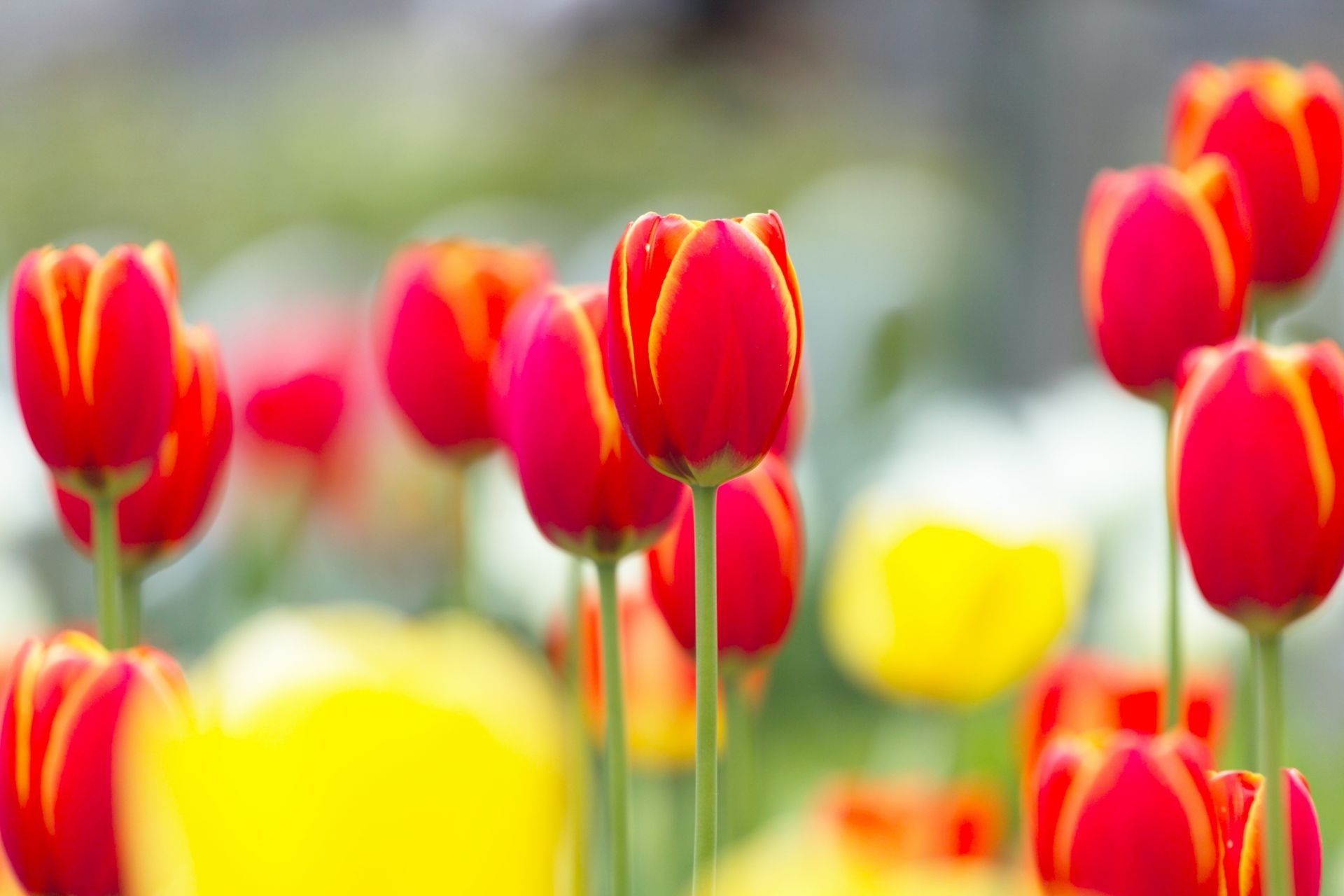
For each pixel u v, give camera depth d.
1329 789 2.24
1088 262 1.42
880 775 1.68
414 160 6.60
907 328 4.20
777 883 1.22
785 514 1.38
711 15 7.97
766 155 6.98
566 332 1.32
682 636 1.38
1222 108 1.44
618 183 6.85
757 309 1.27
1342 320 3.57
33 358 1.32
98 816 1.28
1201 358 1.32
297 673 1.07
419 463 3.20
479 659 1.10
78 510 1.39
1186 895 1.28
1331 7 4.67
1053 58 4.60
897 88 7.00
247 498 2.69
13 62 8.69
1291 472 1.30
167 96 7.68
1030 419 3.67
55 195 6.37
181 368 1.38
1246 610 1.31
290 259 5.11
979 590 1.55
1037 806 1.31
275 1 9.11
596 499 1.32
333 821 1.03
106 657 1.28
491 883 1.05
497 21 8.33
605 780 1.54
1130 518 2.72
